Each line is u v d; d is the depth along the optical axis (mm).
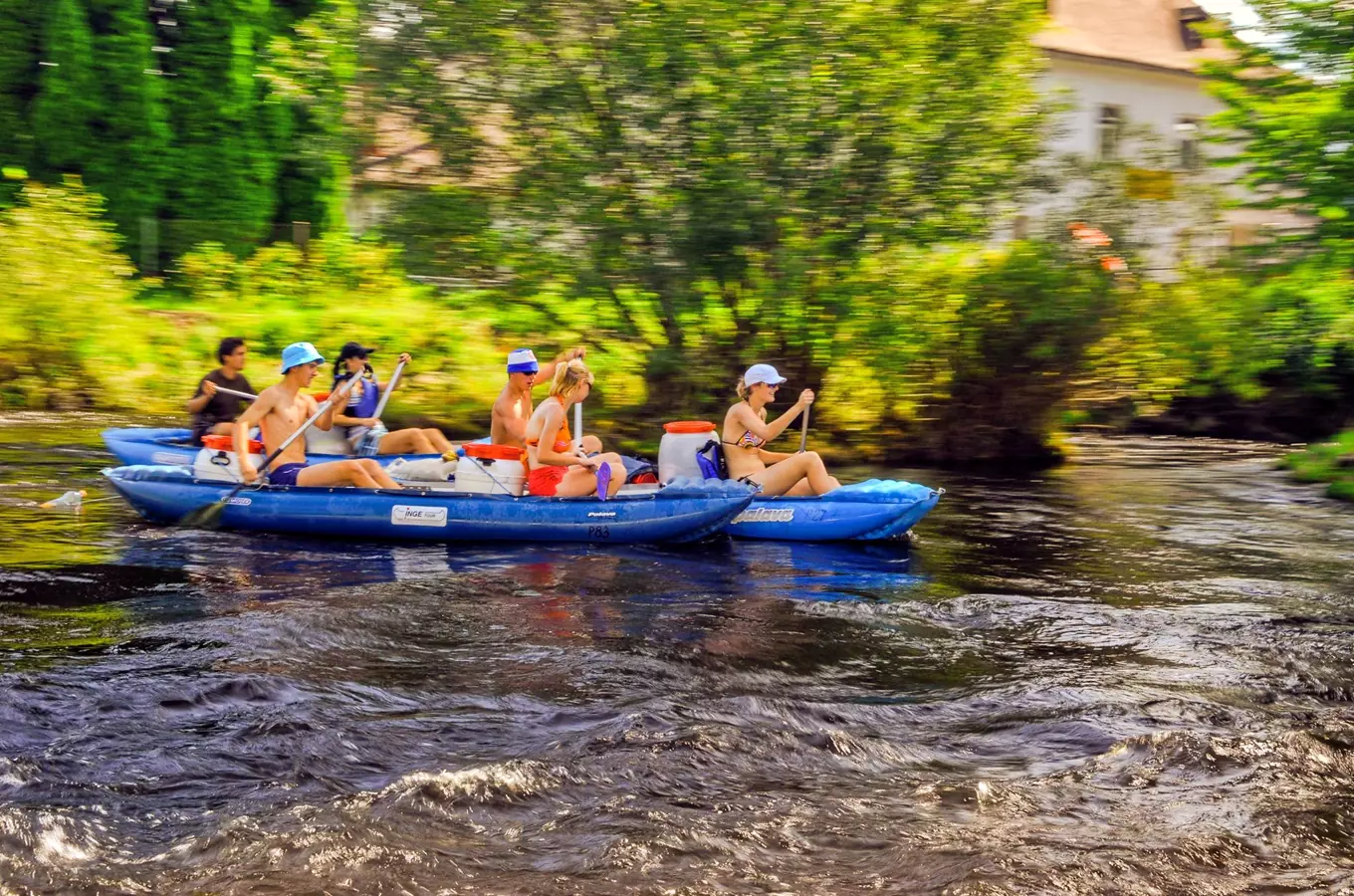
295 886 3676
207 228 23688
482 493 9164
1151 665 6176
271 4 25094
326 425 10250
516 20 13109
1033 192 14156
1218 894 3770
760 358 14242
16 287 16453
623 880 3771
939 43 13398
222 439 9734
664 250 13508
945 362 14516
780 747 4836
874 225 13523
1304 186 13672
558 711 5250
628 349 14617
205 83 24562
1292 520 10734
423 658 5996
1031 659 6258
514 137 13625
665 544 8961
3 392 16156
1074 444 16719
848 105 13234
